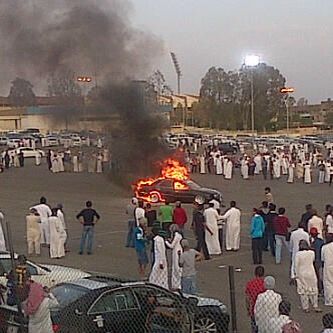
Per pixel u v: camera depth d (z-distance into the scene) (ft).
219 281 54.03
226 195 121.70
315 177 157.69
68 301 30.73
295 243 51.47
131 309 30.94
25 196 120.98
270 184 143.02
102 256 65.57
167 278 49.73
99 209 102.63
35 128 302.66
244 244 72.74
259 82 430.20
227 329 35.27
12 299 30.42
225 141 263.29
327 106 573.33
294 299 48.16
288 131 421.59
